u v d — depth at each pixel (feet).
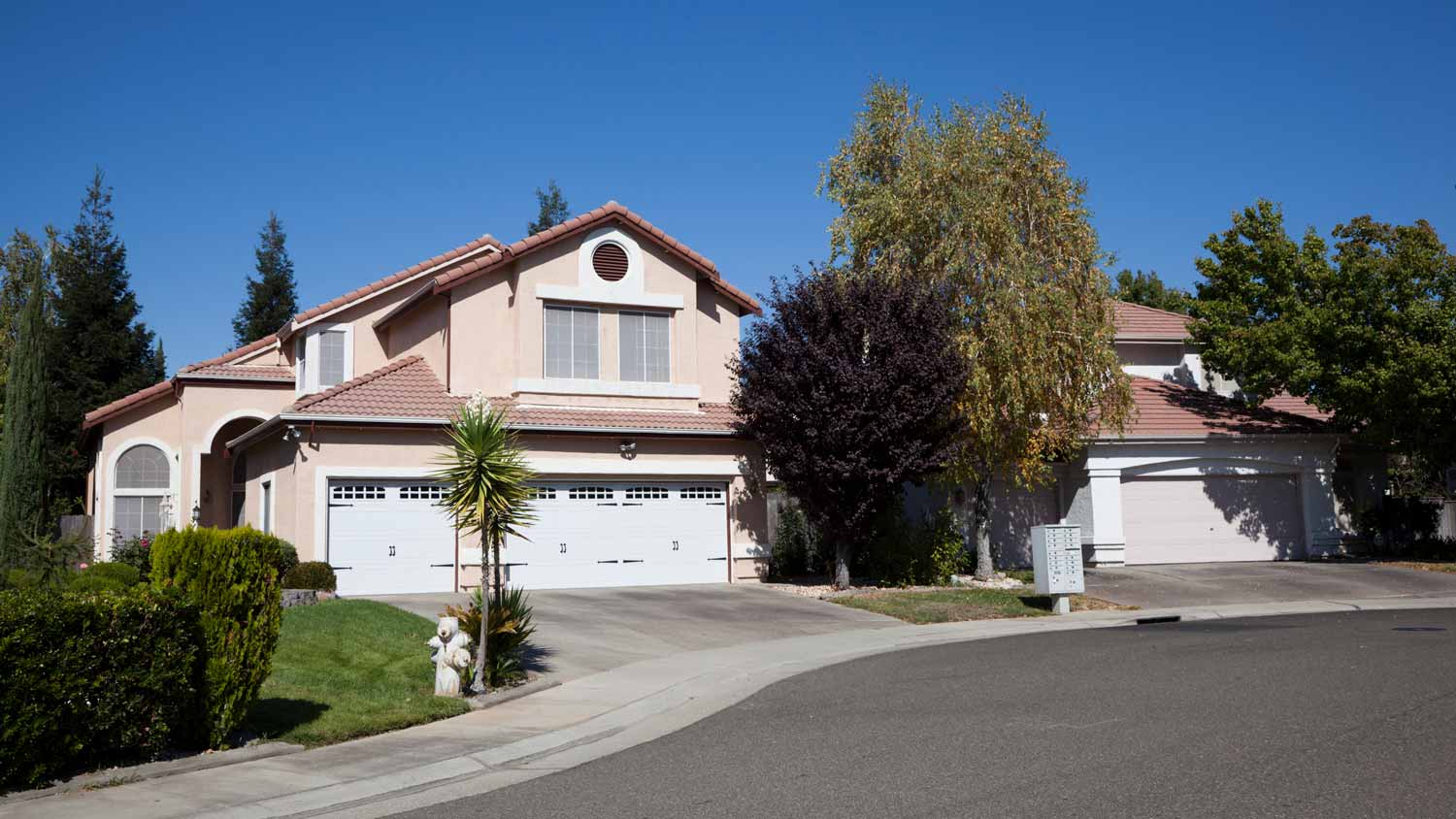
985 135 74.84
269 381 87.56
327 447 66.13
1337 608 65.67
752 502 78.69
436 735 32.99
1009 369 72.18
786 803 23.31
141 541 73.46
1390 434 85.25
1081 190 75.66
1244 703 32.60
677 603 65.41
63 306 123.13
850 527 71.05
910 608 64.69
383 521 67.51
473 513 41.55
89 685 26.53
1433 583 74.43
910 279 71.97
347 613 51.24
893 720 32.24
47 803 24.93
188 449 85.66
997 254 73.10
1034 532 66.23
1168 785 23.26
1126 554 89.40
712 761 28.14
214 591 29.86
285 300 163.63
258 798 25.63
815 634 55.98
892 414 68.13
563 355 76.95
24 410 87.81
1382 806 21.31
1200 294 98.22
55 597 26.66
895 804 22.67
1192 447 89.97
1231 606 68.03
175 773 27.76
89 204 128.88
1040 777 24.36
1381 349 82.84
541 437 72.18
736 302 84.74
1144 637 51.60
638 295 79.00
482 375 74.54
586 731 33.76
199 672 29.53
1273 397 98.17
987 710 32.99
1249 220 94.07
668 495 76.54
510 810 24.23
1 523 84.69
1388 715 30.09
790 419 70.08
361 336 85.66
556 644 50.70
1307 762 25.02
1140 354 103.24
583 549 73.41
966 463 76.13
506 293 76.13
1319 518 92.07
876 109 79.41
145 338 128.16
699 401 80.64
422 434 68.59
